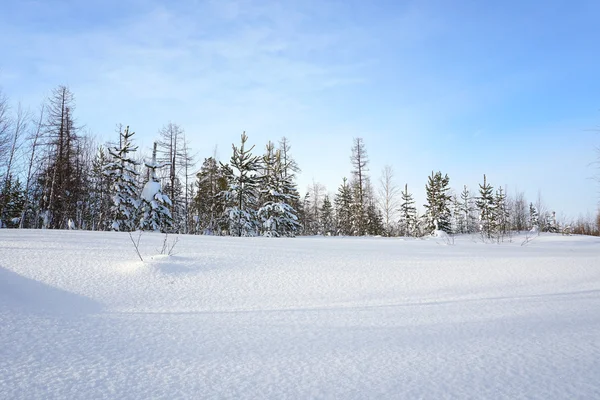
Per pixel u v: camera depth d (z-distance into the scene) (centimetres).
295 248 1222
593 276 849
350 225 4231
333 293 711
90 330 467
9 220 3050
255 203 2997
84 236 1219
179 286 726
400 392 300
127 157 2369
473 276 853
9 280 661
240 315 563
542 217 5775
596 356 380
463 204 5862
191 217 3462
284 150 3575
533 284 786
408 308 608
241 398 290
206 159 3462
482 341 436
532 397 289
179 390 304
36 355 375
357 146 4012
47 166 2662
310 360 377
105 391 300
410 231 4584
